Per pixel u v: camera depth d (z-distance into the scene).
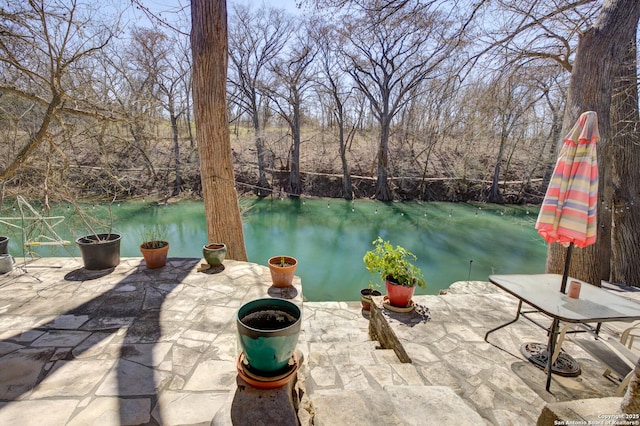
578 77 4.02
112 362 2.24
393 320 3.04
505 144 15.62
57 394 1.91
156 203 12.94
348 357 2.50
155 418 1.76
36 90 4.55
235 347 2.49
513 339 2.71
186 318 2.93
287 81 16.23
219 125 4.83
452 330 2.86
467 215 13.38
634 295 4.73
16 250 6.45
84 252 3.94
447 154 17.22
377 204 15.31
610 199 5.57
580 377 2.23
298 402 1.47
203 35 4.58
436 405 1.67
